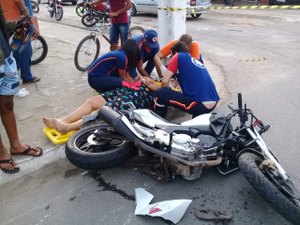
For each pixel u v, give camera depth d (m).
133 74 4.86
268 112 5.18
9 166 3.64
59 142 4.07
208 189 3.45
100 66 4.77
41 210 3.24
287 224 2.95
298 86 6.29
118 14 6.86
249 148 3.22
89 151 3.80
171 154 3.31
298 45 9.54
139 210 3.13
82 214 3.17
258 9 17.72
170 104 4.38
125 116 3.63
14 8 5.27
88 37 6.73
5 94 3.48
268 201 2.77
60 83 6.13
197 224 2.99
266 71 7.20
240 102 3.51
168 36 6.10
